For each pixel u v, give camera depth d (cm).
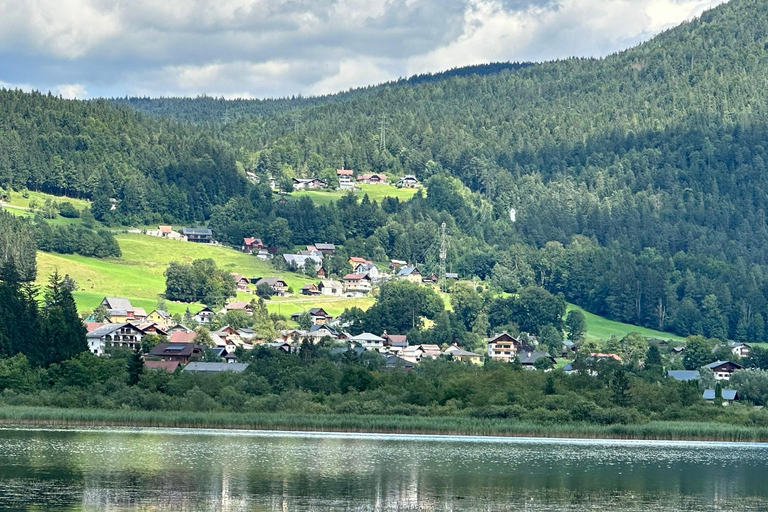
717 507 19400
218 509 17850
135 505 17962
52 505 17688
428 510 18388
